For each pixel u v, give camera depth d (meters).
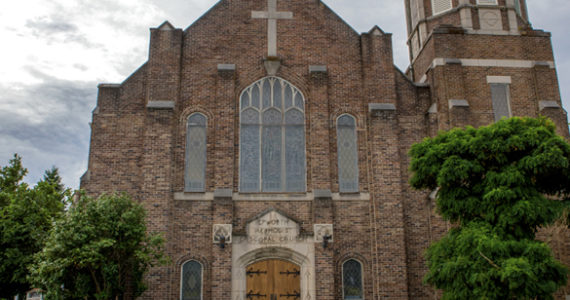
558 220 14.84
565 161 13.44
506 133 14.55
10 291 18.19
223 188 18.94
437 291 18.64
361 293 18.55
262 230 18.62
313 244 18.61
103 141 19.50
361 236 19.02
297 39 21.17
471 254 13.79
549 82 21.03
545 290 12.70
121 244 15.23
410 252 19.02
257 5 21.44
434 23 23.09
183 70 20.45
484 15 21.89
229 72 20.30
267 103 20.45
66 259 14.21
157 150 19.11
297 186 19.58
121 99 20.02
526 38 21.59
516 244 13.37
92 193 18.94
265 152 19.91
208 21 21.09
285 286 18.36
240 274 18.23
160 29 20.62
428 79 21.30
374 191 19.25
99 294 15.09
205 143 19.80
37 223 18.08
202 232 18.64
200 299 18.03
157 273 17.81
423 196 19.59
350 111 20.45
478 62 21.09
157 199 18.62
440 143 15.52
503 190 13.77
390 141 19.86
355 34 21.42
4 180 20.78
